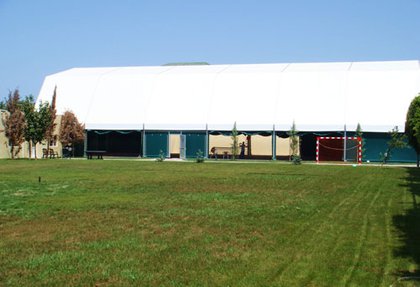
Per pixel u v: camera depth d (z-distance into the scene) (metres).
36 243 10.79
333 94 50.91
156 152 54.19
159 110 54.88
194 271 8.64
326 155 49.88
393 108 48.47
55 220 13.70
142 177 27.86
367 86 50.53
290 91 52.44
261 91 53.38
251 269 8.80
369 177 28.38
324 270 8.79
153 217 14.19
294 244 10.78
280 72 54.91
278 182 25.11
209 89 55.09
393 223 13.30
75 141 55.03
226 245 10.63
